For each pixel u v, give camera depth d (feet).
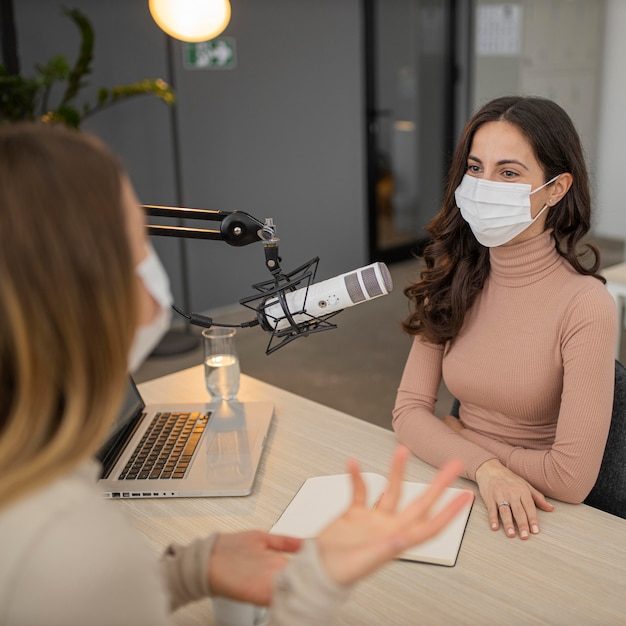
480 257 5.01
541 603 3.27
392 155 17.89
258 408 5.26
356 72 16.44
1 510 1.76
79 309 1.81
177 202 14.11
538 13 19.17
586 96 20.10
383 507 2.13
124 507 4.14
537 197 4.66
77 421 1.82
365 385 11.69
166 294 2.14
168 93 11.94
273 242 3.72
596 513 4.07
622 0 19.48
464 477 4.46
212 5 8.31
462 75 18.98
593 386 4.39
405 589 3.39
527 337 4.73
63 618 1.72
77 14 10.98
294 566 2.07
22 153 1.81
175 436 4.83
